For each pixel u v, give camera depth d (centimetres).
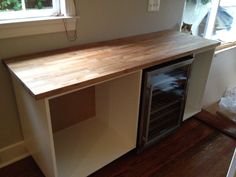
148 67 148
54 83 111
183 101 200
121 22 190
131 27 200
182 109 204
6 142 167
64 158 162
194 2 254
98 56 150
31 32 145
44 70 126
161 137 194
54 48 160
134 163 174
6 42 139
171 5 222
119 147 174
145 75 149
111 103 184
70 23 159
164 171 168
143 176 163
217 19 288
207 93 299
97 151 169
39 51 154
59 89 107
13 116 163
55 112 182
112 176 162
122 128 182
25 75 119
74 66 133
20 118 162
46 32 151
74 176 147
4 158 169
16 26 137
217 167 174
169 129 199
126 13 190
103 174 163
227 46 298
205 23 281
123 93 167
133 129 170
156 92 178
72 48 163
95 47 168
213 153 188
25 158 175
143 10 201
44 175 158
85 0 161
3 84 149
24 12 146
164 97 190
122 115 176
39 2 149
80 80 115
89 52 157
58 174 148
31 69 127
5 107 156
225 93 337
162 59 150
